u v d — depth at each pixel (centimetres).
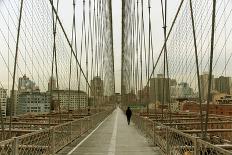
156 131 1277
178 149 858
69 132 1325
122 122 3391
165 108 2139
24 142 704
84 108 2903
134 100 4112
